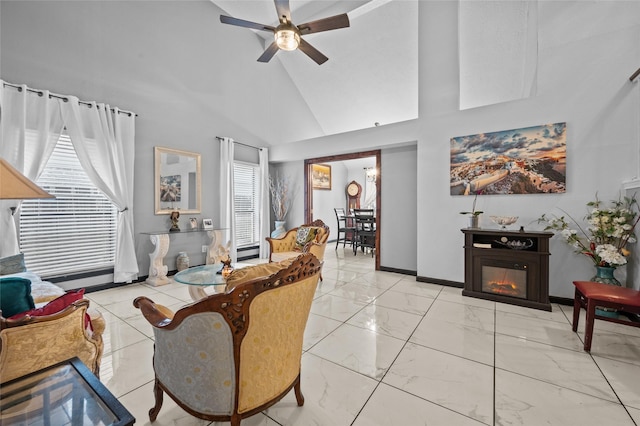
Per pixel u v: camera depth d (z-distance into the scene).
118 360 2.01
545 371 1.87
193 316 1.11
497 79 4.55
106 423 0.96
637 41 2.72
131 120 3.82
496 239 3.40
